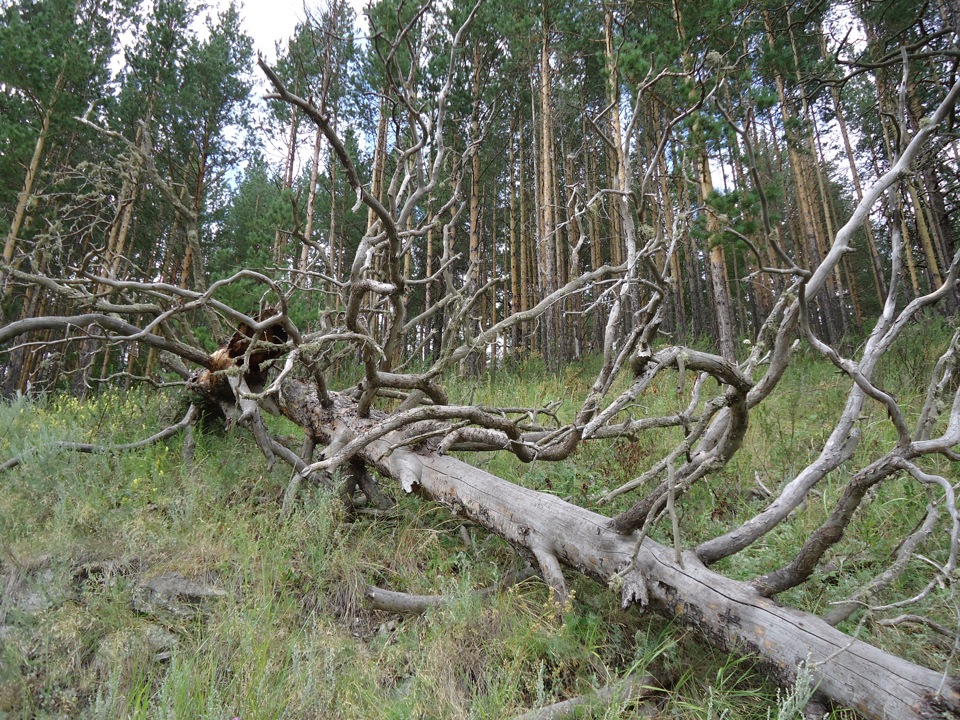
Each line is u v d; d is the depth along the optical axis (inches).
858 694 75.6
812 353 356.2
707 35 349.7
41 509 139.3
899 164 94.7
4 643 97.9
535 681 94.7
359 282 134.6
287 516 137.6
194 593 114.6
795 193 742.5
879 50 292.2
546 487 160.9
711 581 93.8
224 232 775.7
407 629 111.0
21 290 440.5
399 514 151.9
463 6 465.7
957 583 104.1
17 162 471.5
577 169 687.7
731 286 818.2
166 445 183.2
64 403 247.0
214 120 637.9
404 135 273.6
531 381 346.6
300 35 241.4
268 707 82.7
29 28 492.1
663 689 90.9
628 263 141.0
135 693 87.6
